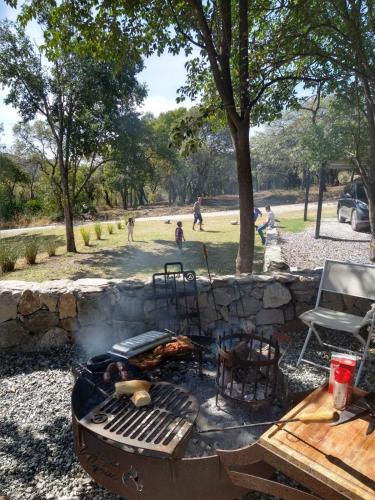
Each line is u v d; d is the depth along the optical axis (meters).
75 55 11.70
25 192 40.38
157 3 5.74
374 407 2.17
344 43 5.88
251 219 6.14
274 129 36.38
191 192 49.12
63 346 4.63
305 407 2.21
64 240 17.56
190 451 2.45
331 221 17.56
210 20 6.00
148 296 4.71
